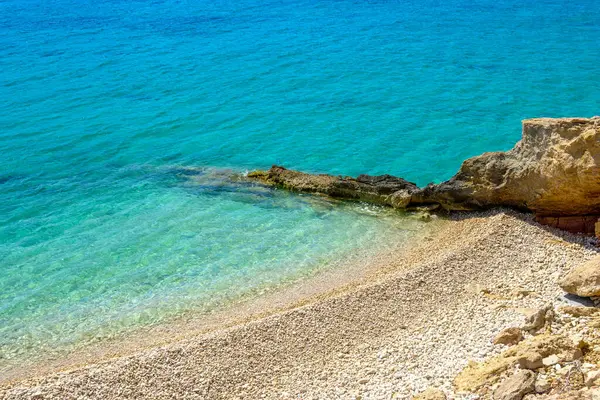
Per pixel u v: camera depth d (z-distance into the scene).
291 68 49.09
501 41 55.22
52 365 18.58
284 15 69.75
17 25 67.56
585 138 20.91
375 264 23.22
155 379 16.64
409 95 42.16
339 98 42.03
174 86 45.41
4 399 15.97
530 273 20.69
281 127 37.38
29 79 47.44
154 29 64.00
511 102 40.09
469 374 15.40
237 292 22.06
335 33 60.19
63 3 81.38
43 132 37.22
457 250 22.20
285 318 18.92
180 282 22.78
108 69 49.88
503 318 17.86
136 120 38.97
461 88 43.09
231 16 69.75
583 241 22.45
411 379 15.84
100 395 16.16
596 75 44.78
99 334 20.08
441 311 19.12
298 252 24.42
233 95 43.22
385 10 70.81
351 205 28.09
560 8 68.69
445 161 32.47
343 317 18.98
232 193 29.52
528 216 24.28
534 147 23.34
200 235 25.86
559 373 14.55
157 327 20.28
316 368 16.98
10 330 20.41
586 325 16.56
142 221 27.06
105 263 24.02
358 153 33.66
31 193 29.80
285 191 29.64
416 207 27.16
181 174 31.72
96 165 32.91
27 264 24.00
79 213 27.84
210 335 18.31
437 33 58.97
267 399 15.87
